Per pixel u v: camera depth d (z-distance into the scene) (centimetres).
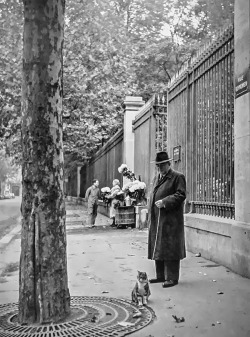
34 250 439
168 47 2347
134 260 818
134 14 2252
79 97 1883
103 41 1845
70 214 2358
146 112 1462
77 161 3288
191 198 934
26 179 444
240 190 662
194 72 930
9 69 1680
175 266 597
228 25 753
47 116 444
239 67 670
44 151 442
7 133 1980
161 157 623
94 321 438
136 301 498
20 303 446
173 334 400
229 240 707
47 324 432
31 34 445
